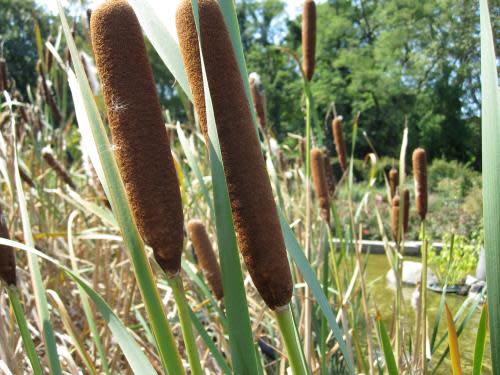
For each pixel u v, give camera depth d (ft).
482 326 1.37
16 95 5.17
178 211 0.97
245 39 61.11
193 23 0.98
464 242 13.73
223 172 0.98
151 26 1.20
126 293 3.45
